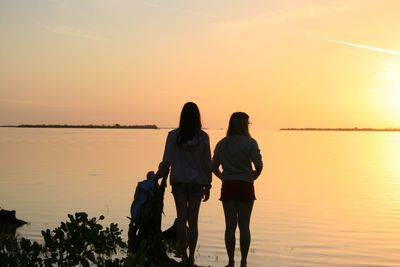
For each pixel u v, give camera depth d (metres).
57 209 16.14
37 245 6.74
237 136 7.63
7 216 13.32
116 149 66.12
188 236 8.05
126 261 6.34
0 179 26.23
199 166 7.67
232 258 7.72
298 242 12.01
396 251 11.23
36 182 24.75
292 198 20.42
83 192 20.81
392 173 34.22
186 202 7.72
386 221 15.10
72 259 6.81
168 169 7.83
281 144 101.62
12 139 116.75
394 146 94.38
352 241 12.21
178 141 7.63
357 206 18.30
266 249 11.25
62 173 30.06
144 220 7.95
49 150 62.12
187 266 7.76
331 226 14.16
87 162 40.53
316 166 40.56
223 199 7.65
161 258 7.98
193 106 7.68
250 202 7.62
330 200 19.94
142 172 31.00
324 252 11.07
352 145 98.88
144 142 99.50
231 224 7.68
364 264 10.12
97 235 6.88
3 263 6.52
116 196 19.56
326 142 120.44
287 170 35.84
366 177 31.06
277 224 14.39
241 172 7.60
